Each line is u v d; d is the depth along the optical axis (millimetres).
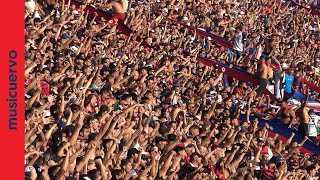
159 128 36844
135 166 32406
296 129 48250
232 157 36844
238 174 36688
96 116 33625
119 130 33625
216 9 71625
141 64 46938
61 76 37375
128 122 35562
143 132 35438
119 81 41312
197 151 36125
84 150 31500
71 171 29453
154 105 39750
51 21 44781
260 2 84625
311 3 94938
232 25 70312
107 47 46844
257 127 46469
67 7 47906
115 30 49562
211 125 40625
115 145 31562
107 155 31391
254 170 38438
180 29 59656
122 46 47406
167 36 55531
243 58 61656
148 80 43000
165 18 60125
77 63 41000
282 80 55062
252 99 51219
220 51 60625
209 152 36000
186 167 34375
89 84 37875
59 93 35969
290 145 45500
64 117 33219
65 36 44344
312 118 47938
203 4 68875
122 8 52500
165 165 33312
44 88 35750
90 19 51812
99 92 38812
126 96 38188
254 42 68625
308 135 47656
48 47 41156
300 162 42375
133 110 36719
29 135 30062
